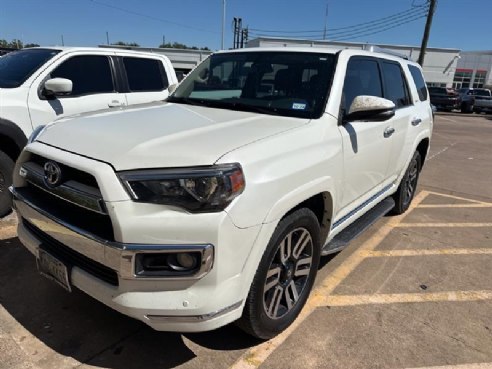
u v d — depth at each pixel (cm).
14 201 275
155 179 208
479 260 428
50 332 277
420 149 558
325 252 326
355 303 334
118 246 207
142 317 218
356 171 339
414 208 598
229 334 284
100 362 254
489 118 2638
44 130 274
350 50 361
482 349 287
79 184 226
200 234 209
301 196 257
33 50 547
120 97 576
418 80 538
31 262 364
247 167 224
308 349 275
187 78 401
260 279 244
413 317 320
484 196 689
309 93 315
